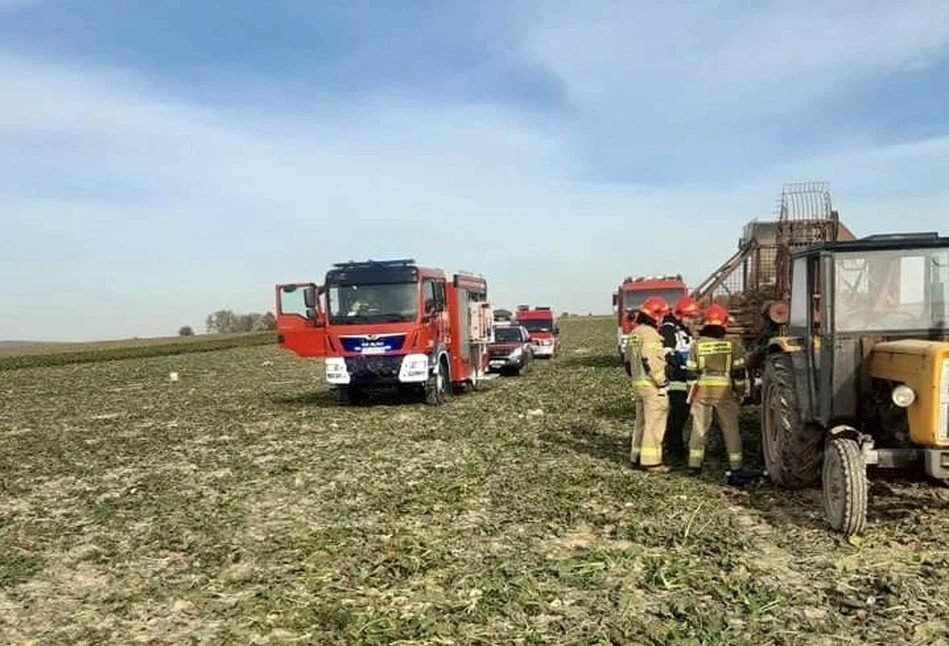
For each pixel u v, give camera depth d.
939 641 4.89
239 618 5.69
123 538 8.00
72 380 33.81
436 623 5.33
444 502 8.86
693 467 9.98
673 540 7.10
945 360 6.23
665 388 10.20
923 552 6.45
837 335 7.27
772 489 8.80
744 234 17.75
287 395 23.05
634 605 5.62
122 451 13.73
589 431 13.73
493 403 18.44
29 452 14.03
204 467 11.79
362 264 18.39
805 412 7.87
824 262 7.28
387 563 6.73
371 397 20.81
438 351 18.88
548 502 8.68
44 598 6.33
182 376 33.84
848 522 6.84
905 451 6.83
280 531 7.97
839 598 5.59
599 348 43.00
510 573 6.35
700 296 18.97
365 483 10.08
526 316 36.78
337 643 5.16
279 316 18.66
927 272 7.34
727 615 5.40
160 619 5.80
